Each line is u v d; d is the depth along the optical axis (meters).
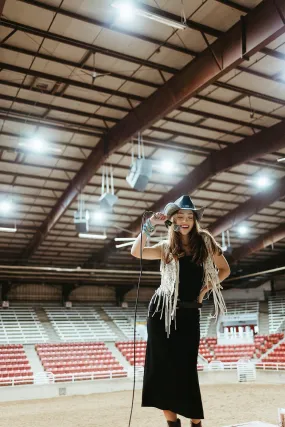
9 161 17.08
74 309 30.86
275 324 28.81
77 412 13.16
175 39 11.52
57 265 28.86
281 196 20.48
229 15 10.70
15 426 10.91
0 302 29.30
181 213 2.66
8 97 13.66
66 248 26.55
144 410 12.59
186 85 12.46
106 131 15.95
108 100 14.23
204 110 14.92
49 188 19.44
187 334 2.65
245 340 27.00
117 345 25.89
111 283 32.88
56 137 16.00
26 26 10.78
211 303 32.31
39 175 18.38
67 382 19.05
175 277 2.62
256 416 10.79
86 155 17.34
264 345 25.92
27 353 23.27
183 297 2.66
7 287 29.88
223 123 15.84
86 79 13.09
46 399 17.59
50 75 12.77
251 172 19.61
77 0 10.11
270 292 33.06
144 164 14.78
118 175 18.77
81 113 14.82
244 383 21.12
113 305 33.25
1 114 14.29
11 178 18.34
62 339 25.86
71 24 10.84
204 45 11.78
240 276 32.06
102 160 16.17
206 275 2.64
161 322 2.69
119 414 12.11
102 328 28.34
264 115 15.26
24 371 20.25
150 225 2.68
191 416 2.54
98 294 33.31
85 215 18.81
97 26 10.91
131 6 8.84
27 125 15.08
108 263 28.91
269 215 24.14
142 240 2.70
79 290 32.78
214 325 30.30
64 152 16.97
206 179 18.48
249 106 14.67
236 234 26.31
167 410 2.69
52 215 21.44
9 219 21.94
